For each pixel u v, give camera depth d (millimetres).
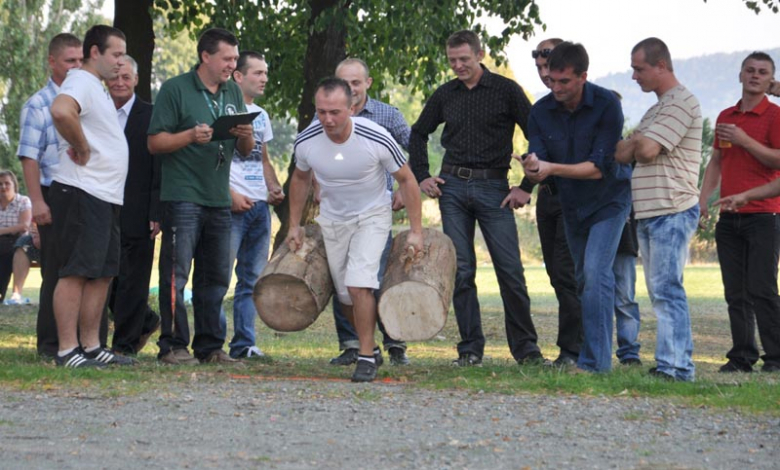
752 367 16391
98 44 13516
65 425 9648
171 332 14797
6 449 8617
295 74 33469
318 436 9344
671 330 13266
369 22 30641
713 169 16812
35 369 12734
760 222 16109
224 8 29375
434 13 28922
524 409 10867
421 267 13297
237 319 16641
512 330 15586
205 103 14648
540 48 15711
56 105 13117
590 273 13914
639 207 13438
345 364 15711
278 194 16922
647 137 13039
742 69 16250
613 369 14492
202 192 14617
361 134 12992
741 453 8922
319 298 13648
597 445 9141
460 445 9031
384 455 8617
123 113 15734
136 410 10445
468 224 15422
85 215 13438
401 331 13258
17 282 30641
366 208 13359
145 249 16062
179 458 8414
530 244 82750
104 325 15516
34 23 77938
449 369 14602
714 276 54906
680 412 10766
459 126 15250
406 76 33906
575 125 14016
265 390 11992
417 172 15609
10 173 30406
